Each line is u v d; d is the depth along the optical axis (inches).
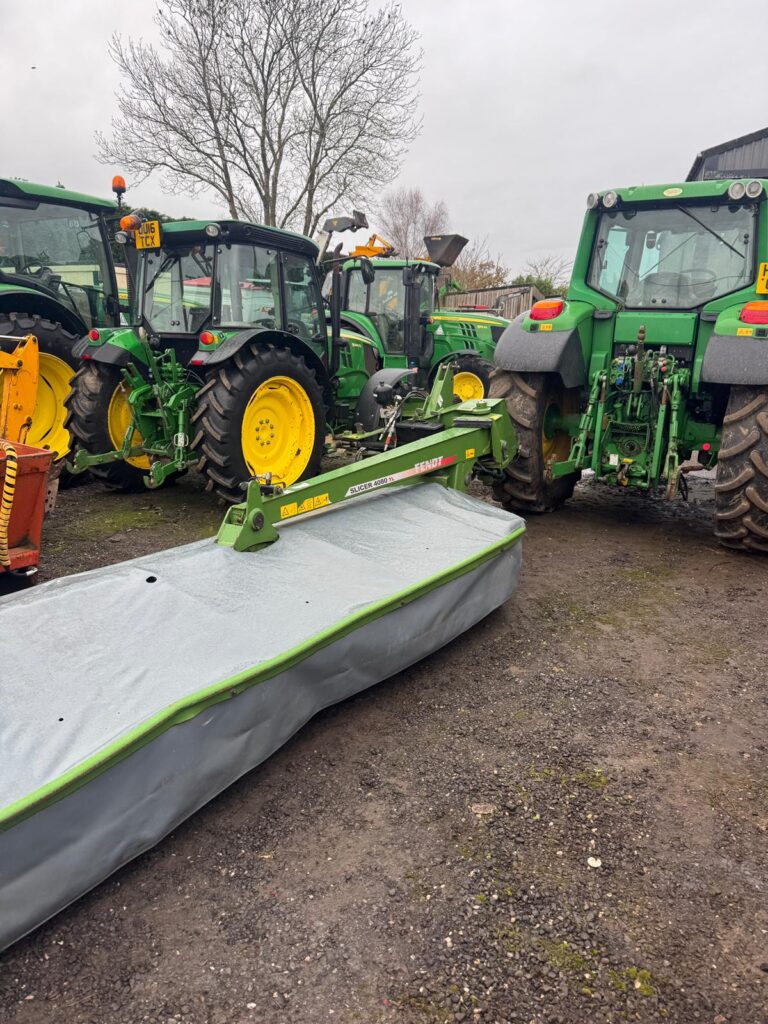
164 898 69.7
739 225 169.9
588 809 82.4
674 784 87.1
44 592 87.7
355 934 65.6
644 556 167.9
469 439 149.1
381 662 100.6
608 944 65.0
